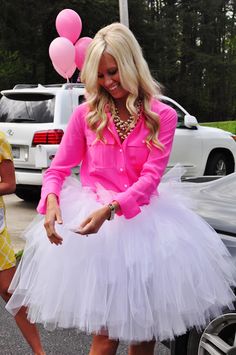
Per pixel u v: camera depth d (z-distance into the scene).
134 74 2.04
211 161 9.46
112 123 2.10
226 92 54.84
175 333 2.05
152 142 2.09
